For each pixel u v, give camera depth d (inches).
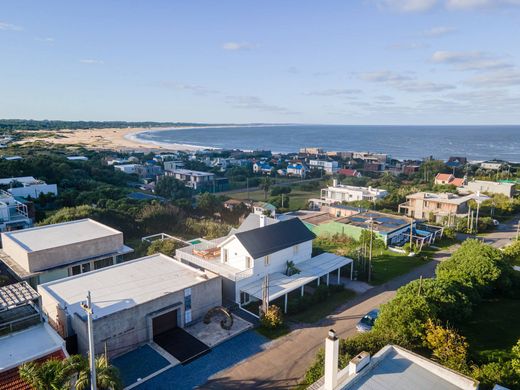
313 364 948.0
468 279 1379.2
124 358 1063.6
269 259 1481.3
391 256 2001.7
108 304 1129.4
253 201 3631.9
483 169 5526.6
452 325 1192.8
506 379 833.5
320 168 5989.2
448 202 2780.5
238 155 7716.5
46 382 744.3
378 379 705.0
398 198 3240.7
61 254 1512.1
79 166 4340.6
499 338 1167.0
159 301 1154.0
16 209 2377.0
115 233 1696.6
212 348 1121.4
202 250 1646.2
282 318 1275.8
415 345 1033.5
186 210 2797.7
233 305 1369.3
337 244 2209.6
